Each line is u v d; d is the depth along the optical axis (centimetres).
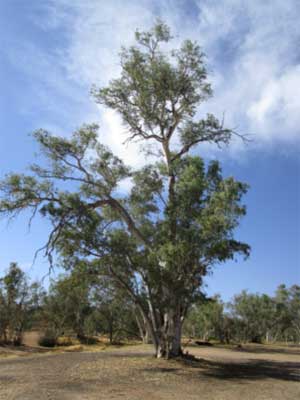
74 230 1941
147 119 2359
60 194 1983
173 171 2256
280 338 8656
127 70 2292
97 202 2136
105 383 1505
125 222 2197
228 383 1602
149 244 2153
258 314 6700
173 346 2206
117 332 5375
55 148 2038
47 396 1224
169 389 1432
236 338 6669
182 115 2384
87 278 2123
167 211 2030
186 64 2327
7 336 4412
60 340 5016
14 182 1898
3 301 4266
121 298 2380
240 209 1898
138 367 1911
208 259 1912
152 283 1984
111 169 2161
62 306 4962
